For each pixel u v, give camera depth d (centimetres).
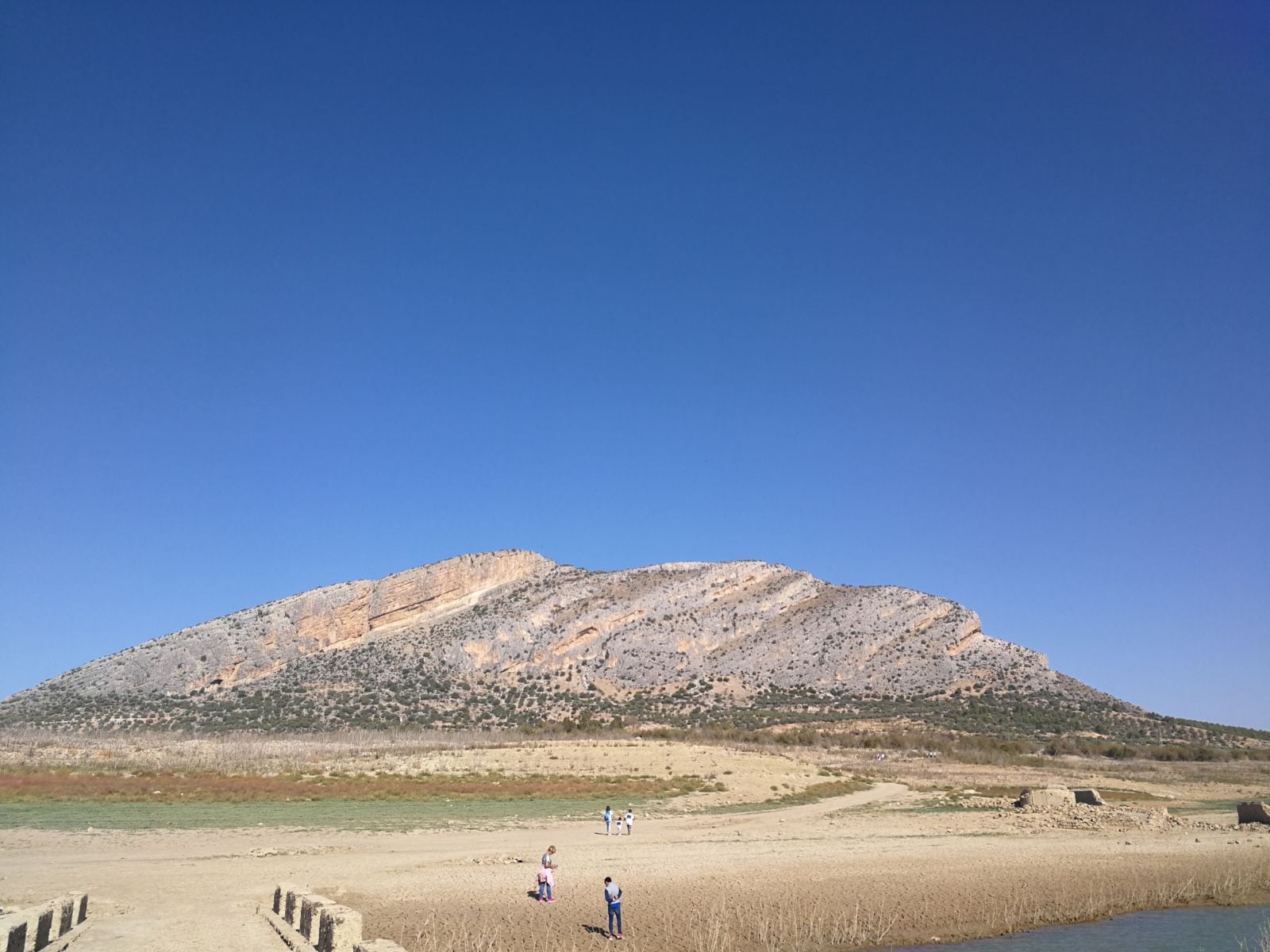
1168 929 2714
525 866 3362
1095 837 4472
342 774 6028
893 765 8556
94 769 5784
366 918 2500
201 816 4484
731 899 2905
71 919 2103
